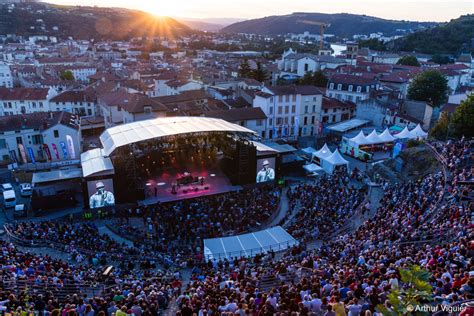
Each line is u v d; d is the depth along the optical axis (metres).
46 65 166.38
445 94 95.69
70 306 17.98
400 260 22.33
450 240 26.66
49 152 69.12
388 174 57.28
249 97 94.50
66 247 36.16
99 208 49.62
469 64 140.38
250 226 44.09
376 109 84.81
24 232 38.69
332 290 19.62
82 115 97.31
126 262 34.28
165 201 52.19
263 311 16.84
